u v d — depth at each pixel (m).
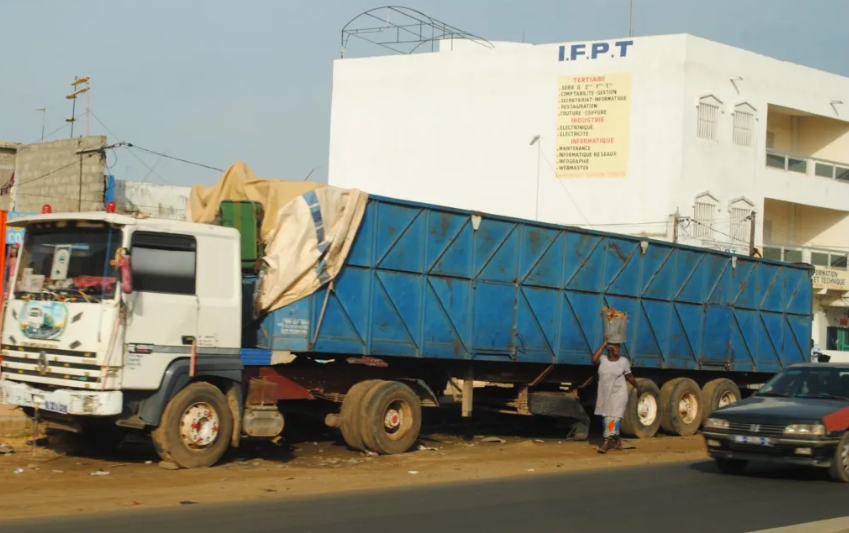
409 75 41.94
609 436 15.73
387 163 42.16
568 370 17.58
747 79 39.41
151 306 11.09
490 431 18.61
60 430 12.59
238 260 12.16
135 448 13.29
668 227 37.12
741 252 39.16
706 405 19.66
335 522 8.68
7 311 11.67
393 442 13.91
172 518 8.62
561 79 39.19
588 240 17.17
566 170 38.94
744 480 12.51
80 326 10.81
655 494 11.10
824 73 42.41
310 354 13.74
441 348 14.60
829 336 44.22
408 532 8.34
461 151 40.81
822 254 42.59
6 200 31.53
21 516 8.54
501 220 15.52
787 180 41.06
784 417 12.35
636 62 38.03
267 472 11.81
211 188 13.68
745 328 20.94
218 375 11.79
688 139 37.50
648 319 18.45
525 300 15.99
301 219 12.70
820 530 8.32
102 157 30.03
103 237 11.06
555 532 8.55
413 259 14.22
